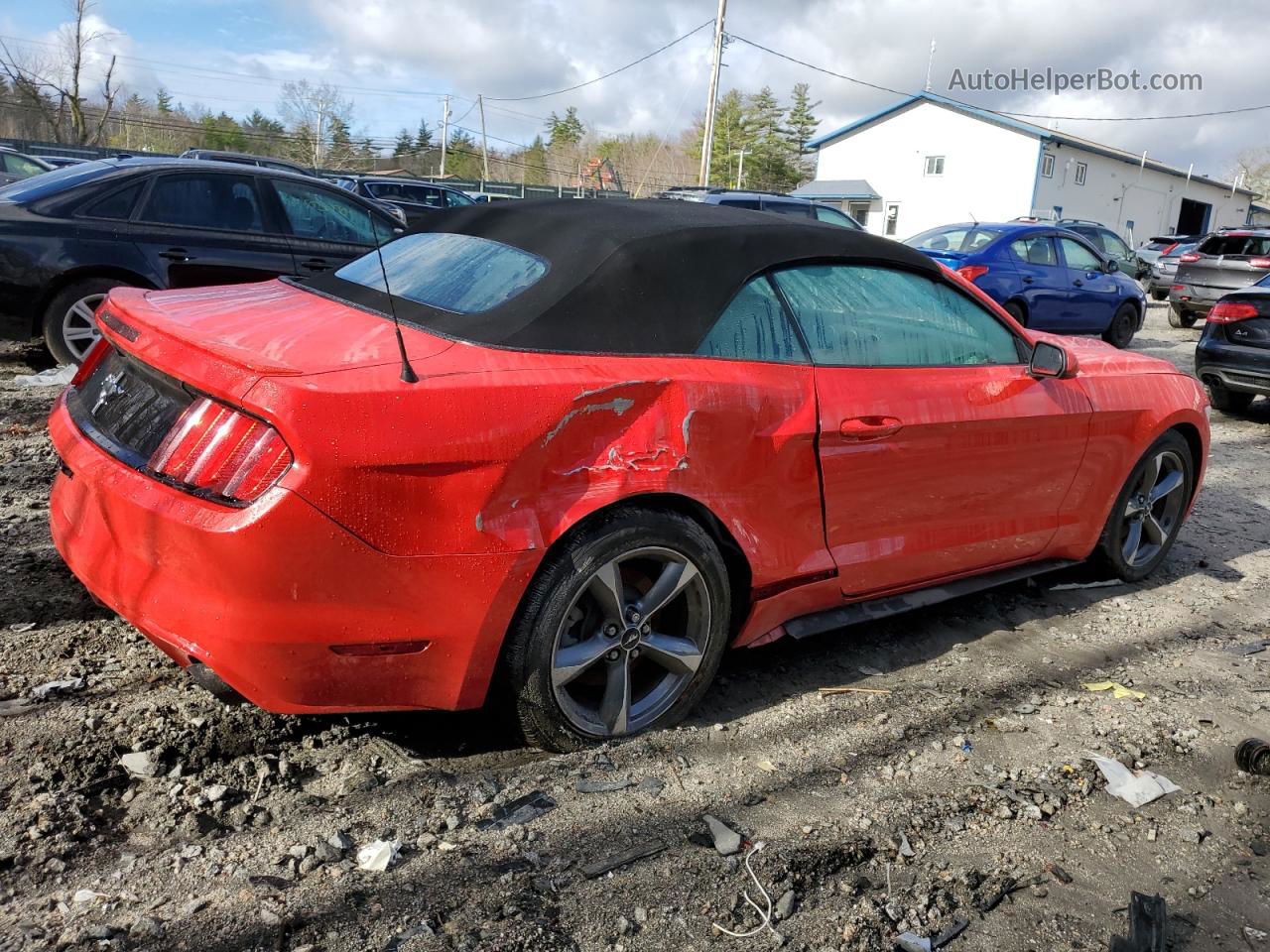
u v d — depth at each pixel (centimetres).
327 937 206
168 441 240
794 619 333
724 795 272
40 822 229
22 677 289
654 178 9438
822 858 248
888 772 293
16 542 388
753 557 301
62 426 279
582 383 258
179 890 215
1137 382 436
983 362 377
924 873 249
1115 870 259
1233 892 255
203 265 691
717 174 8975
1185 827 279
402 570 235
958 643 392
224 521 221
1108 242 2073
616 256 286
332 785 258
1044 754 311
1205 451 483
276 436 223
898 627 403
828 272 334
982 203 4444
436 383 238
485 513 242
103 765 254
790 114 9075
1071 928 235
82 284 655
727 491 290
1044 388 386
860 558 335
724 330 297
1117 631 416
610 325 276
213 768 259
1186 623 431
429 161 8694
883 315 344
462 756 278
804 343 316
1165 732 332
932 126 4553
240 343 246
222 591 224
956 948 225
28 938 197
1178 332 1636
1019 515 391
